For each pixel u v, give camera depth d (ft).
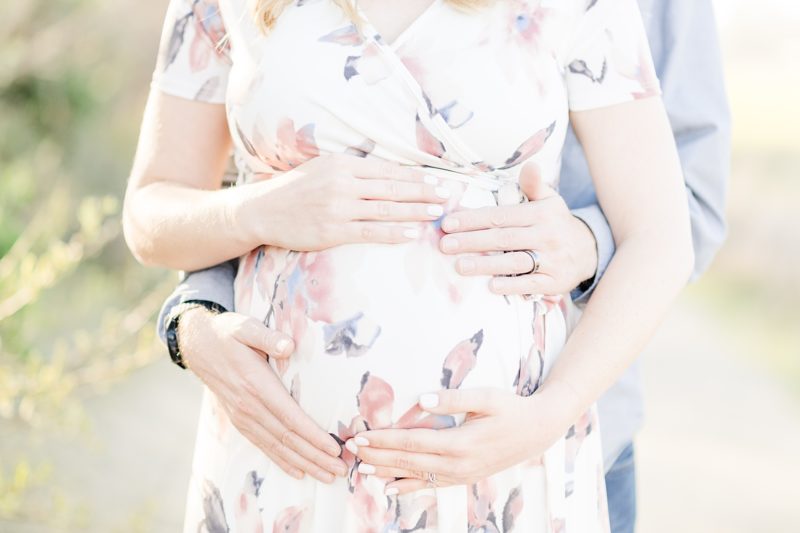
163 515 11.64
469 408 4.66
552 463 4.96
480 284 4.89
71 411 10.15
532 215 4.94
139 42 24.30
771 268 41.73
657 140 5.11
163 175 5.65
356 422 4.85
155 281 17.71
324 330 4.86
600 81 5.08
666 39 5.97
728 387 25.64
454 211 4.90
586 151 5.27
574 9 4.97
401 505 4.83
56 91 20.21
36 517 9.78
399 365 4.78
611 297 4.98
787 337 33.50
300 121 4.93
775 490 17.48
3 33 19.10
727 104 6.04
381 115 4.86
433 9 4.85
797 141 50.21
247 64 5.08
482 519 4.88
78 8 20.35
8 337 11.41
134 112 24.61
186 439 14.61
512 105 4.85
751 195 46.44
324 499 4.93
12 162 18.98
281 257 5.07
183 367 5.50
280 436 4.90
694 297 42.11
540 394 4.80
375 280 4.82
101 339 10.81
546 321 5.13
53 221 12.34
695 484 17.43
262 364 4.97
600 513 5.33
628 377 6.34
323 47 4.88
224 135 5.75
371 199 4.81
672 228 5.05
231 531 5.15
